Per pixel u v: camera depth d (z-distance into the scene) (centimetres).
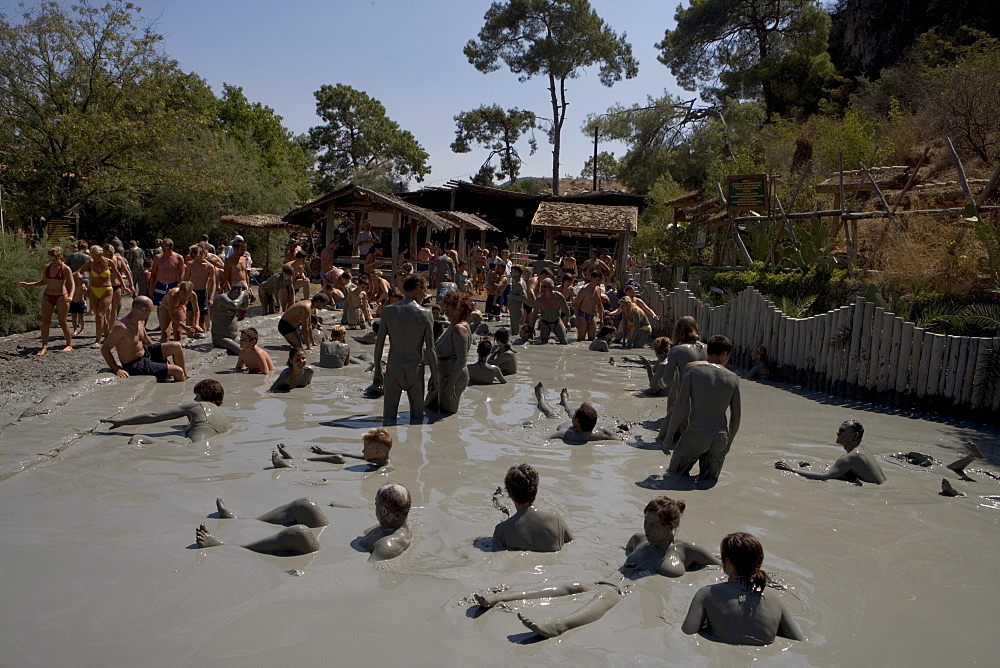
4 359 1177
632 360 1457
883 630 438
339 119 7381
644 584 488
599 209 3216
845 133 2602
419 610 442
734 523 604
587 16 4956
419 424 905
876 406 1102
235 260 1681
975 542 577
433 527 571
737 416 714
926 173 2377
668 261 3011
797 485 708
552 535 540
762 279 1655
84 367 1134
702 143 4462
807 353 1242
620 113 4744
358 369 1265
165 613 430
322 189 7044
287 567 496
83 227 3306
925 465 786
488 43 5147
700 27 4709
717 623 426
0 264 1570
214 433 807
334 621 426
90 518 569
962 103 2389
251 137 5588
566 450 811
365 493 644
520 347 1638
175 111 3039
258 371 1187
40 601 440
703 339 1592
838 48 4662
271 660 384
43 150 2766
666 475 726
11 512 577
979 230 1302
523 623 416
